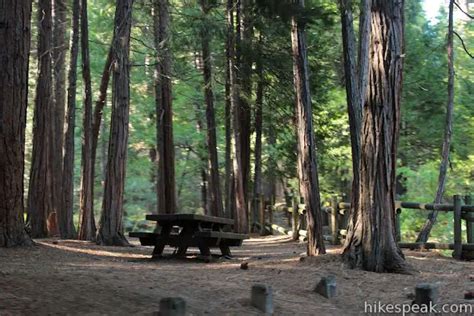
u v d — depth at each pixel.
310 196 10.61
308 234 10.65
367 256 8.81
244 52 20.86
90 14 24.83
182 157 35.34
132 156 34.53
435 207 11.66
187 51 21.44
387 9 8.80
